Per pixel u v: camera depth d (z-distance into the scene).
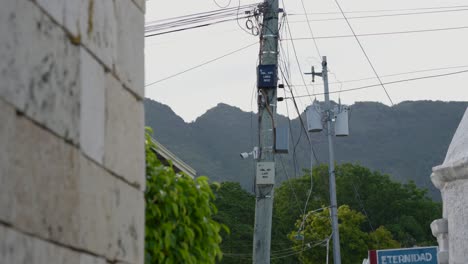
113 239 4.28
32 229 3.48
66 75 3.87
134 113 4.72
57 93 3.77
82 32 4.06
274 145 16.05
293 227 54.56
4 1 3.38
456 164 8.83
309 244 45.50
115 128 4.41
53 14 3.78
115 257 4.29
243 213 44.00
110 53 4.41
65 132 3.82
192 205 5.71
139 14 4.93
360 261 48.34
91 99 4.11
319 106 33.34
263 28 16.62
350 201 56.56
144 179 4.80
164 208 5.41
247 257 42.00
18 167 3.40
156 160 5.62
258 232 15.77
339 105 33.69
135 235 4.59
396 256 13.02
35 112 3.57
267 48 16.58
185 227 5.55
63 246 3.73
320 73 33.62
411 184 58.22
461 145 9.06
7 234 3.29
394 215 56.88
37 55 3.62
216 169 125.00
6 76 3.36
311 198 55.97
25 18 3.54
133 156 4.64
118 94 4.49
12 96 3.39
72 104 3.90
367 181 57.59
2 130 3.30
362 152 139.62
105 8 4.38
